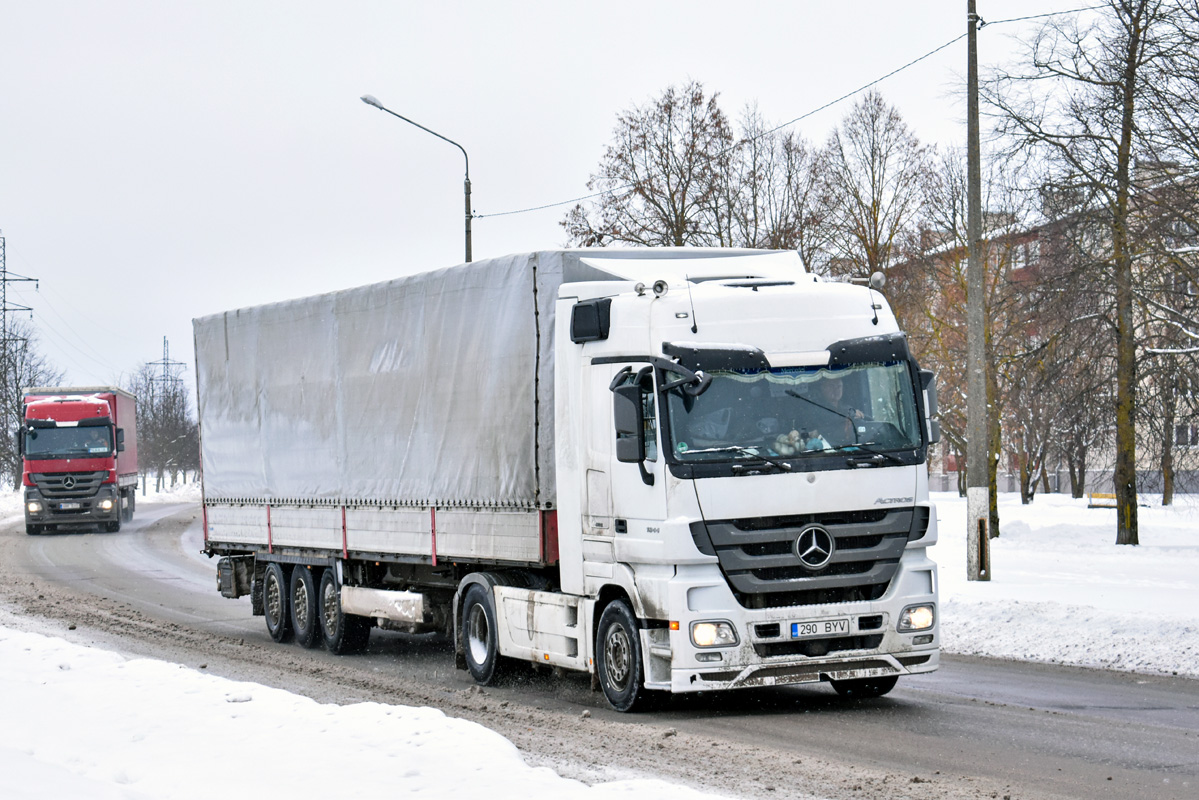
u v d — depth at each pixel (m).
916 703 10.89
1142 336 26.67
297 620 17.12
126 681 11.30
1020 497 57.66
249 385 18.42
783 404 10.38
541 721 10.38
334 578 16.22
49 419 44.59
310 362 16.73
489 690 12.54
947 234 39.56
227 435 19.12
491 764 7.58
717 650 9.97
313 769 7.52
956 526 35.38
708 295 10.59
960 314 39.62
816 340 10.62
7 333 69.50
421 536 14.16
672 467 10.10
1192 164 23.16
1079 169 25.14
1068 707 10.41
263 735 8.65
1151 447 27.73
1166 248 23.64
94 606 22.08
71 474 44.31
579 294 11.52
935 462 82.44
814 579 10.12
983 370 20.56
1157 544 27.52
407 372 14.49
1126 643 13.36
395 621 14.87
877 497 10.33
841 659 10.19
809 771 8.09
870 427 10.49
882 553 10.31
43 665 12.50
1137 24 24.12
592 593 11.21
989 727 9.60
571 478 11.46
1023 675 12.35
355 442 15.62
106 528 46.28
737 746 9.05
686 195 39.78
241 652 16.25
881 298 10.99
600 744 9.23
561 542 11.62
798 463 10.21
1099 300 26.17
